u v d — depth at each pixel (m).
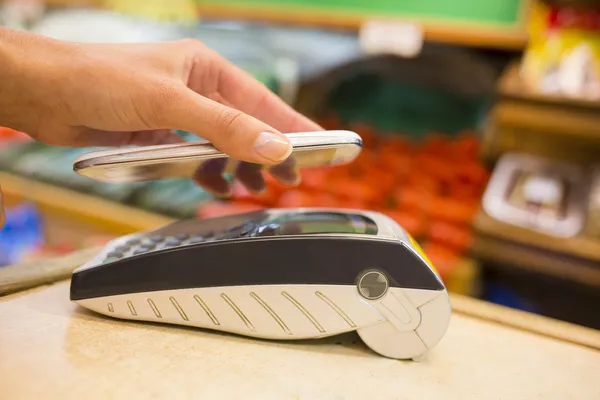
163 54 0.52
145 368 0.41
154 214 1.11
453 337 0.51
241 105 0.60
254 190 0.58
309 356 0.45
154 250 0.46
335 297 0.45
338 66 1.36
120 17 1.53
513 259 1.03
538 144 1.26
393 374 0.44
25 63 0.47
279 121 0.59
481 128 1.36
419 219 1.09
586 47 1.11
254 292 0.45
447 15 1.32
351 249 0.44
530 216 1.06
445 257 1.01
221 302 0.46
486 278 1.17
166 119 0.45
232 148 0.43
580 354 0.49
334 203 1.08
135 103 0.46
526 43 1.21
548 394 0.43
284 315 0.45
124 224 1.10
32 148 1.32
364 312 0.45
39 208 1.23
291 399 0.39
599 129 1.04
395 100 1.45
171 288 0.46
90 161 0.43
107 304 0.47
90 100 0.47
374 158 1.26
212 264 0.45
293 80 1.30
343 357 0.46
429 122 1.42
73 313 0.48
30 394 0.37
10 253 1.18
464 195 1.16
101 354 0.42
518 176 1.17
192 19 1.60
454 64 1.32
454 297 0.58
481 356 0.48
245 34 1.46
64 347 0.43
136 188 1.14
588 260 0.98
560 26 1.13
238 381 0.41
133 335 0.45
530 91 1.09
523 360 0.48
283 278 0.45
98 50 0.50
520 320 0.54
